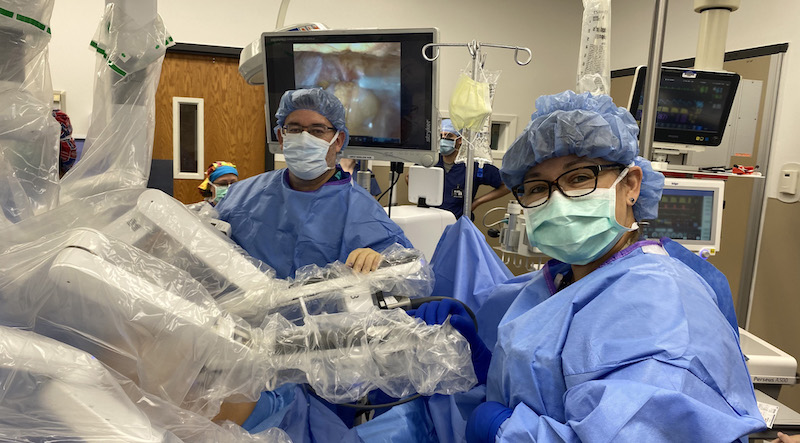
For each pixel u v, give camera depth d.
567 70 4.22
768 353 1.46
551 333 0.75
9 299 0.53
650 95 1.17
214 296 0.80
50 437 0.43
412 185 1.71
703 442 0.55
